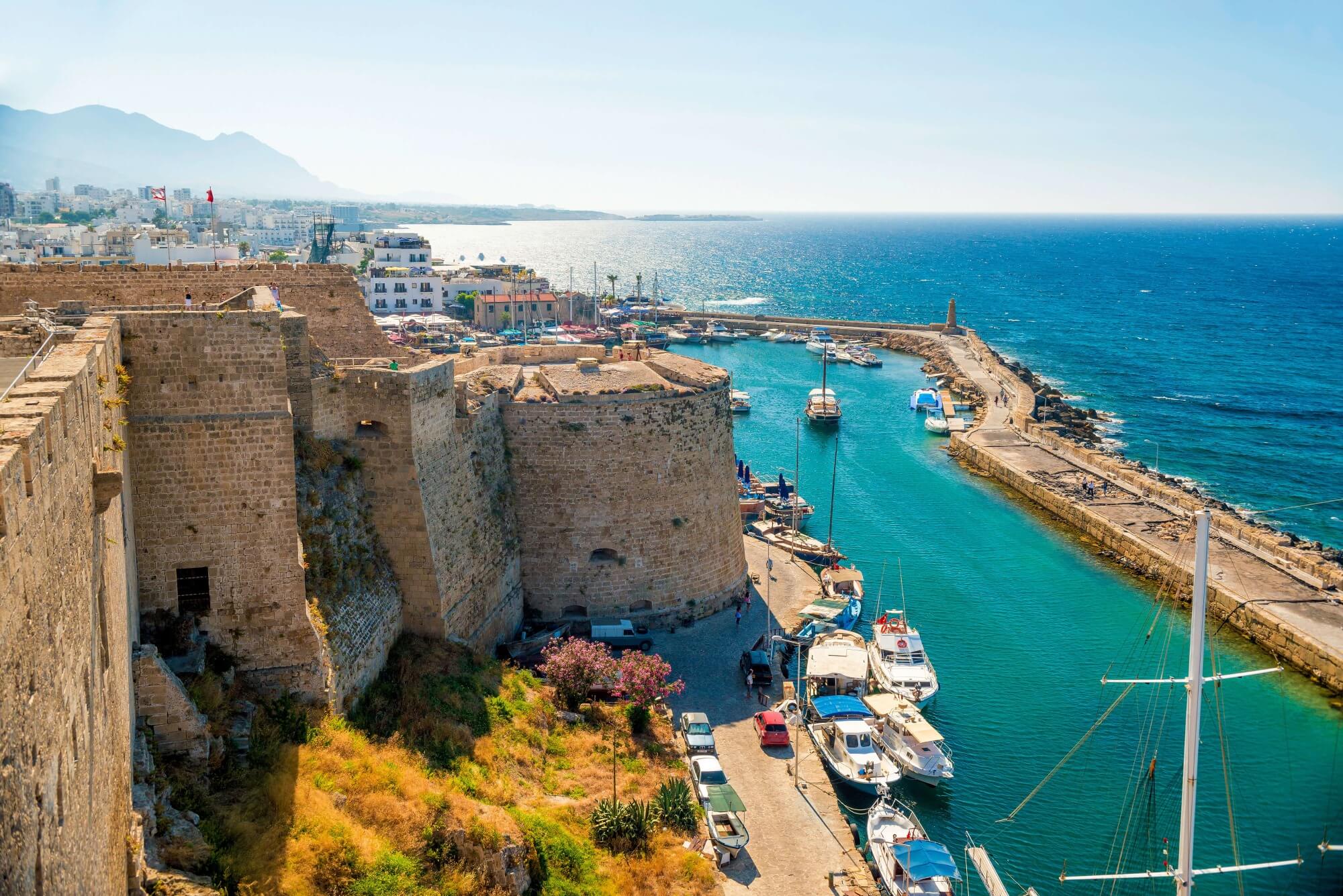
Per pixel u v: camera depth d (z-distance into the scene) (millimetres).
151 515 36438
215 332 36219
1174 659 71562
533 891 38406
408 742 42594
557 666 55781
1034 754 58531
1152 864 49594
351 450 51094
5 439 16172
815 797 51281
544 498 66000
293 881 30484
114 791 23875
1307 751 60125
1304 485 124250
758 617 71812
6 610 14336
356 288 61938
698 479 69812
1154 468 129500
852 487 116062
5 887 13414
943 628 75438
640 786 48656
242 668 37812
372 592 49094
